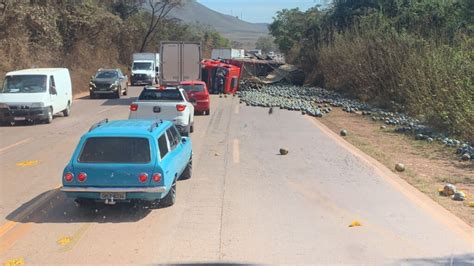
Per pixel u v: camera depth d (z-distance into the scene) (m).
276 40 95.12
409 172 12.97
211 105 32.91
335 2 51.94
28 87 22.94
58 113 25.84
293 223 8.67
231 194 10.58
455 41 27.48
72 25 55.84
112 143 9.01
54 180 11.86
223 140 18.14
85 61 56.59
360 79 36.03
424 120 23.56
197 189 10.97
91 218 8.91
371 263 6.95
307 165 13.73
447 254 7.29
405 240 7.87
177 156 10.08
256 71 56.34
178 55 35.56
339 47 42.31
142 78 53.66
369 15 42.28
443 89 20.44
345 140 18.56
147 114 18.03
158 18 83.50
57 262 6.93
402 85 27.22
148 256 7.16
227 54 80.44
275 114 27.78
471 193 10.90
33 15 44.03
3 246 7.55
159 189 8.77
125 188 8.76
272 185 11.40
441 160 14.73
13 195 10.49
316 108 30.36
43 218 8.91
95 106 31.36
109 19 63.97
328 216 9.09
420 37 29.72
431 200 10.27
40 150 15.94
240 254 7.24
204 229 8.33
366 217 9.05
